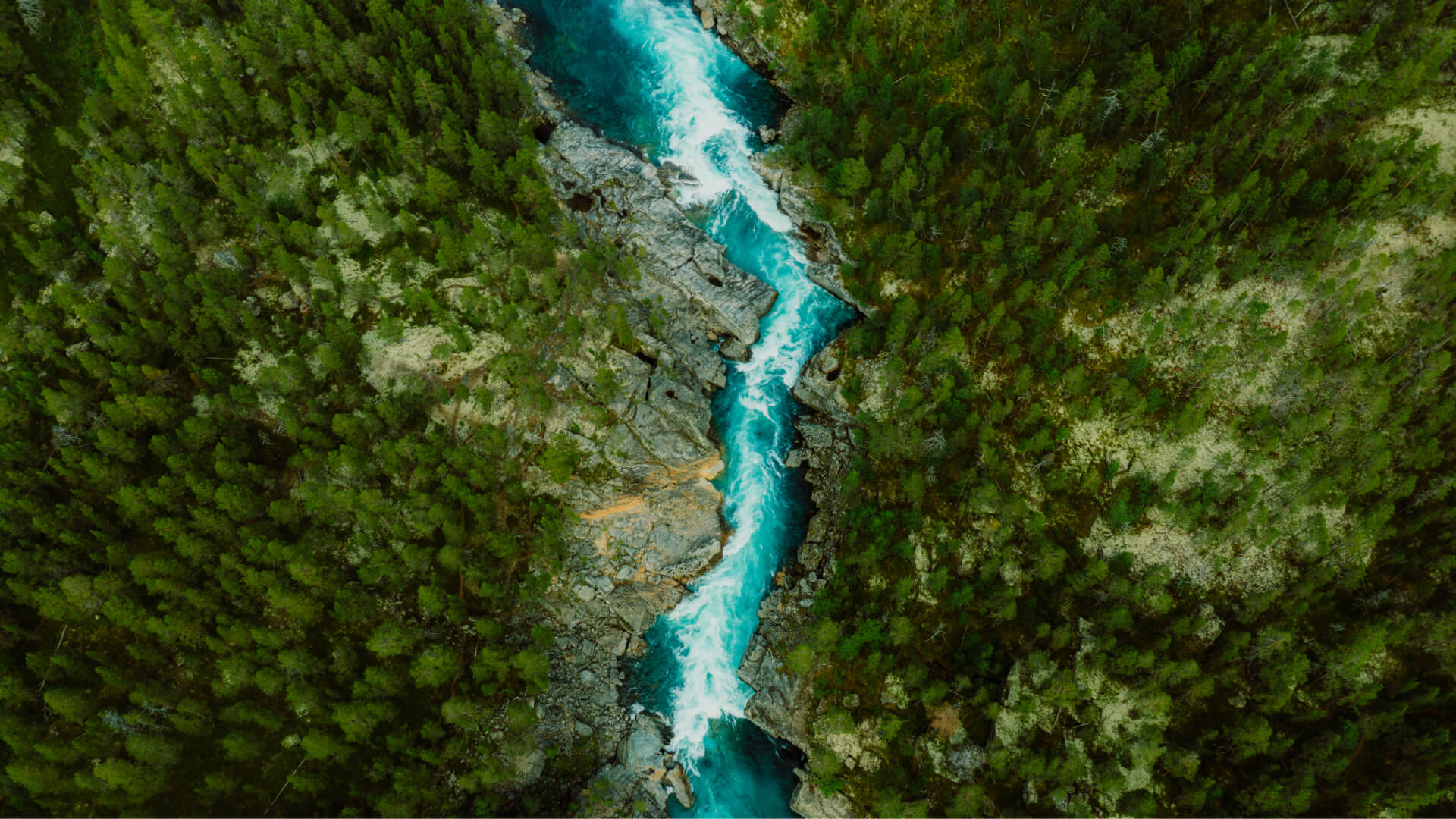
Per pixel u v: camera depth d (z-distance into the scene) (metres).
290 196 99.06
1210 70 96.38
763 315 105.06
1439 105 90.06
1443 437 78.94
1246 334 87.94
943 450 87.94
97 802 69.50
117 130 100.38
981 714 78.31
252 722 73.75
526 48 124.56
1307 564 79.19
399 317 94.06
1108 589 78.06
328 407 88.06
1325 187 84.62
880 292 101.69
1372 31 89.06
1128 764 73.81
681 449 94.06
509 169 101.38
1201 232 86.69
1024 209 94.19
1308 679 73.81
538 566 86.88
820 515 93.94
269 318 93.38
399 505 84.81
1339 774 69.00
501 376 91.75
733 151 116.06
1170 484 82.81
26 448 79.44
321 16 110.12
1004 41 107.19
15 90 101.50
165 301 88.12
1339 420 81.25
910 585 82.44
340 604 76.94
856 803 78.25
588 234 108.06
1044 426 87.50
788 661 81.75
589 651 86.06
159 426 82.94
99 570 77.00
